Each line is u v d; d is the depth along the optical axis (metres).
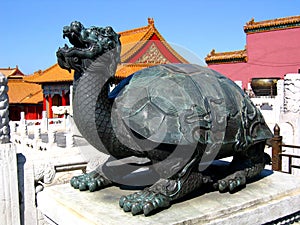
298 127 6.68
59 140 13.92
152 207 2.74
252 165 3.55
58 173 4.84
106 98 3.00
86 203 3.08
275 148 5.26
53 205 3.19
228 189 3.33
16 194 3.90
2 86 3.75
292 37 21.70
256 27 22.86
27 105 30.19
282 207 3.27
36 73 29.53
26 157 4.39
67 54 2.89
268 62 22.73
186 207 2.93
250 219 3.00
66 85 25.89
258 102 11.73
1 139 3.84
